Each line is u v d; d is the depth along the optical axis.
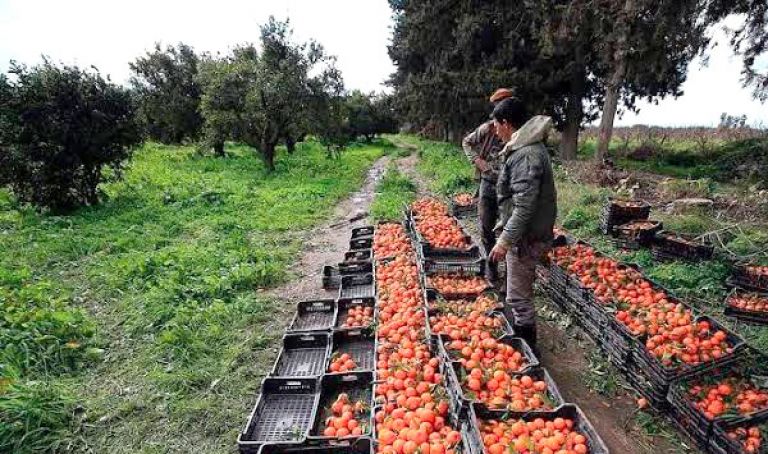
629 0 13.35
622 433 3.88
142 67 29.64
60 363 4.98
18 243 9.19
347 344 5.06
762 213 9.72
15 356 4.80
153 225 10.76
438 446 3.03
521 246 4.45
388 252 7.56
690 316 4.64
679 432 3.79
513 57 21.12
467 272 6.23
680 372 3.83
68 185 12.12
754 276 6.24
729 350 4.00
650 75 16.39
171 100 29.95
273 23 19.58
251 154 28.44
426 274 6.11
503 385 3.55
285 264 8.35
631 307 4.89
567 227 9.93
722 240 8.10
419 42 26.91
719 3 13.39
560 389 4.47
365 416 3.79
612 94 16.91
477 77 21.42
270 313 6.31
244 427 4.08
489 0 22.16
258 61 19.91
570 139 22.62
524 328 4.65
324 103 21.53
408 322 4.89
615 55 14.55
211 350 5.30
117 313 6.36
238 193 14.41
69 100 11.73
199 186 15.09
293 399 4.18
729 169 17.22
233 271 7.37
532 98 20.98
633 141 30.45
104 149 12.55
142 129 13.70
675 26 13.21
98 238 9.66
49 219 11.05
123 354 5.34
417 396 3.70
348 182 18.50
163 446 3.90
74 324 5.66
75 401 4.32
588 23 15.32
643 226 8.26
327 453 3.33
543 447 2.86
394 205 12.70
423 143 40.69
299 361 4.89
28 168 11.16
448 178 16.06
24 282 7.18
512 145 4.25
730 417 3.34
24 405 3.93
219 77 19.70
